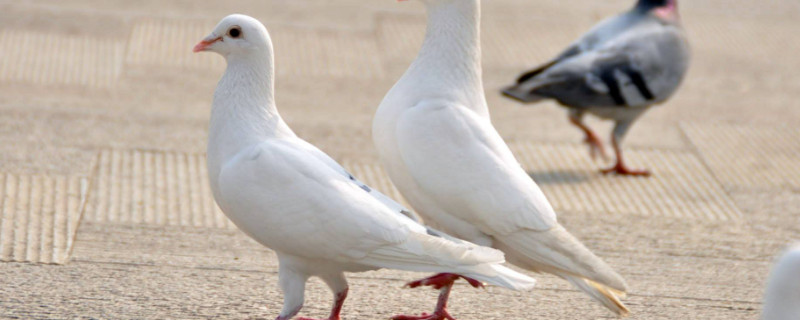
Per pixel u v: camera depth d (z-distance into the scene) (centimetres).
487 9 1881
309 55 1571
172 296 788
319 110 1355
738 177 1223
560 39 1745
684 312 820
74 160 1106
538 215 732
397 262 670
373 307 795
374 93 1444
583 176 1205
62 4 1706
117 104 1313
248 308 776
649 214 1082
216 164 709
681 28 1298
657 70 1238
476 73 786
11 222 918
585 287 731
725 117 1452
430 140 742
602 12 1917
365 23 1755
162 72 1456
